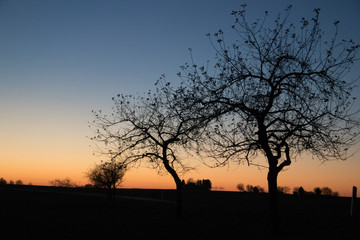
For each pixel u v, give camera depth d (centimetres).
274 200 2012
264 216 2528
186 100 2191
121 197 7100
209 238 2119
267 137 2091
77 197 6906
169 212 3278
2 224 2755
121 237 2234
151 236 2245
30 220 2998
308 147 1973
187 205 3912
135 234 2320
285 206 4481
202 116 2155
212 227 2372
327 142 1966
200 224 2505
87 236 2275
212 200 6212
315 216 2441
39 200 6050
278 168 2041
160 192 8888
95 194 8112
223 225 2384
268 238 1939
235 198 6838
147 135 2852
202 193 8650
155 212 3400
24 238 2209
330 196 6700
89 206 4581
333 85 1920
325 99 1892
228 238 2066
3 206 4619
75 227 2619
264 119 2116
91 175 5691
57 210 3959
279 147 2056
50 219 3070
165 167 2830
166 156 2838
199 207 3428
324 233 1939
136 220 2930
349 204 4800
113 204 4875
